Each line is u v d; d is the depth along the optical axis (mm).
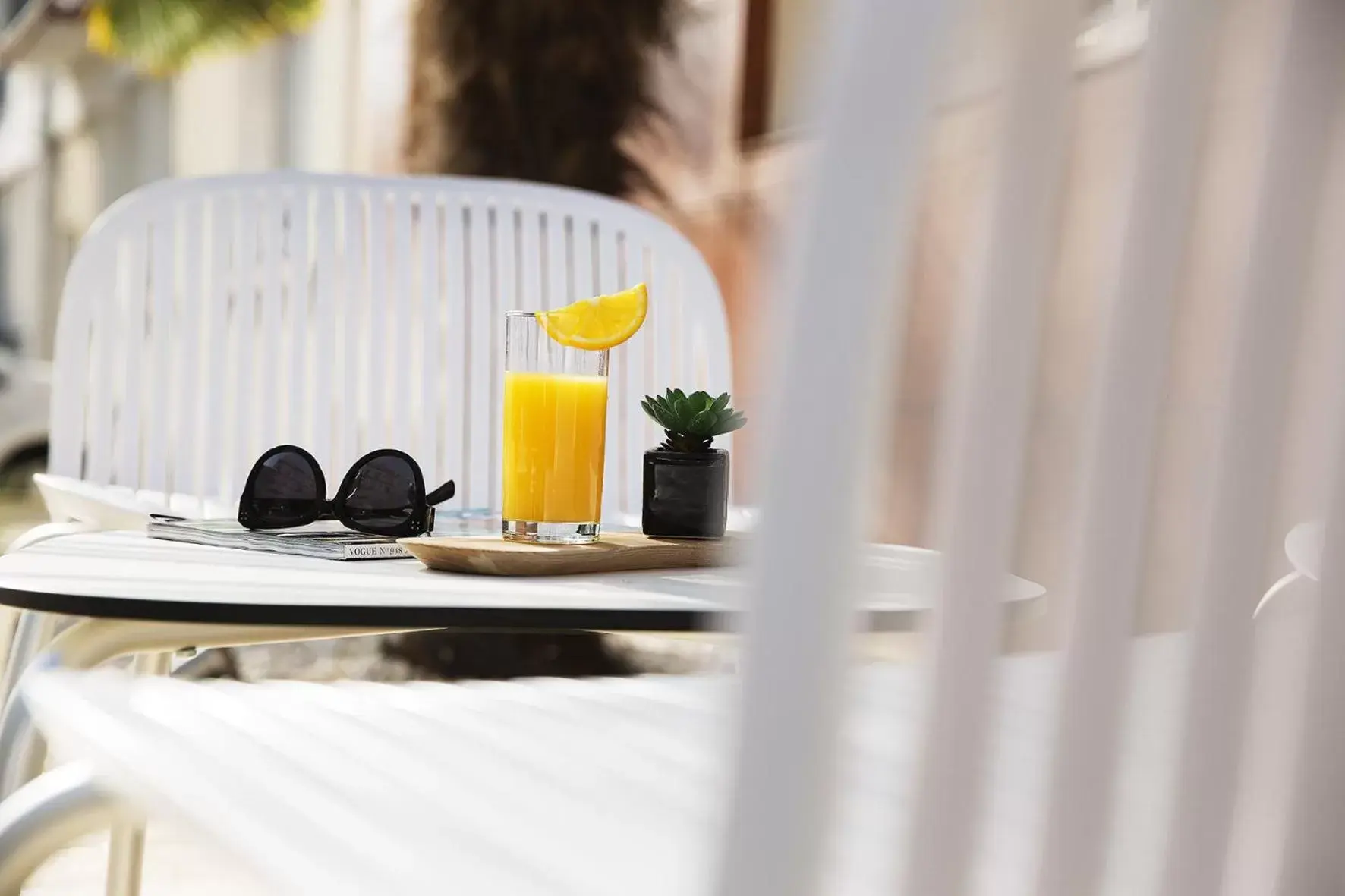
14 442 6012
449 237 2311
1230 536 930
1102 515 882
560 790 1439
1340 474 942
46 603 1440
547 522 1706
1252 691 957
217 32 6723
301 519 1784
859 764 958
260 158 8328
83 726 1415
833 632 780
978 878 864
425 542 1641
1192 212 868
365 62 6414
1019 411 830
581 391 1718
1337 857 1008
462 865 1328
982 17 777
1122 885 1020
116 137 12547
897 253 764
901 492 2225
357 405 2268
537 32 3771
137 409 2188
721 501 1771
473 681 1696
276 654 3355
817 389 766
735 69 3723
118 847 1842
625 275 2357
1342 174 907
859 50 754
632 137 3842
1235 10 860
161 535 1765
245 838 1343
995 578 840
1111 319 870
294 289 2264
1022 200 813
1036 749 965
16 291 16859
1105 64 861
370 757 1476
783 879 794
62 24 10562
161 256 2217
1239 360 907
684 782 1462
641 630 1473
